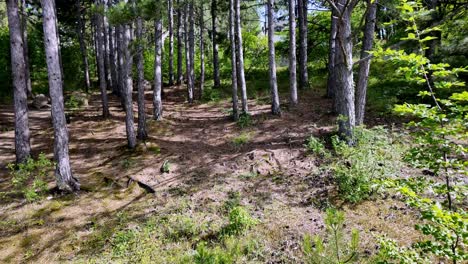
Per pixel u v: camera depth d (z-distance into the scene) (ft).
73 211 25.88
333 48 53.01
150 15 32.91
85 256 20.62
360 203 23.08
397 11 27.73
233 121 47.88
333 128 38.83
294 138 37.93
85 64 77.71
